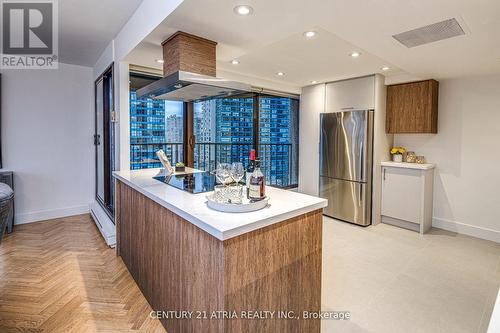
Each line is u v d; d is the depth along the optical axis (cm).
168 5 188
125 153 312
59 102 420
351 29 211
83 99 439
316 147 490
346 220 437
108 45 334
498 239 359
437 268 283
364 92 420
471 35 221
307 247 170
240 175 205
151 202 207
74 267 273
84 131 443
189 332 159
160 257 193
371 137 413
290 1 169
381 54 271
